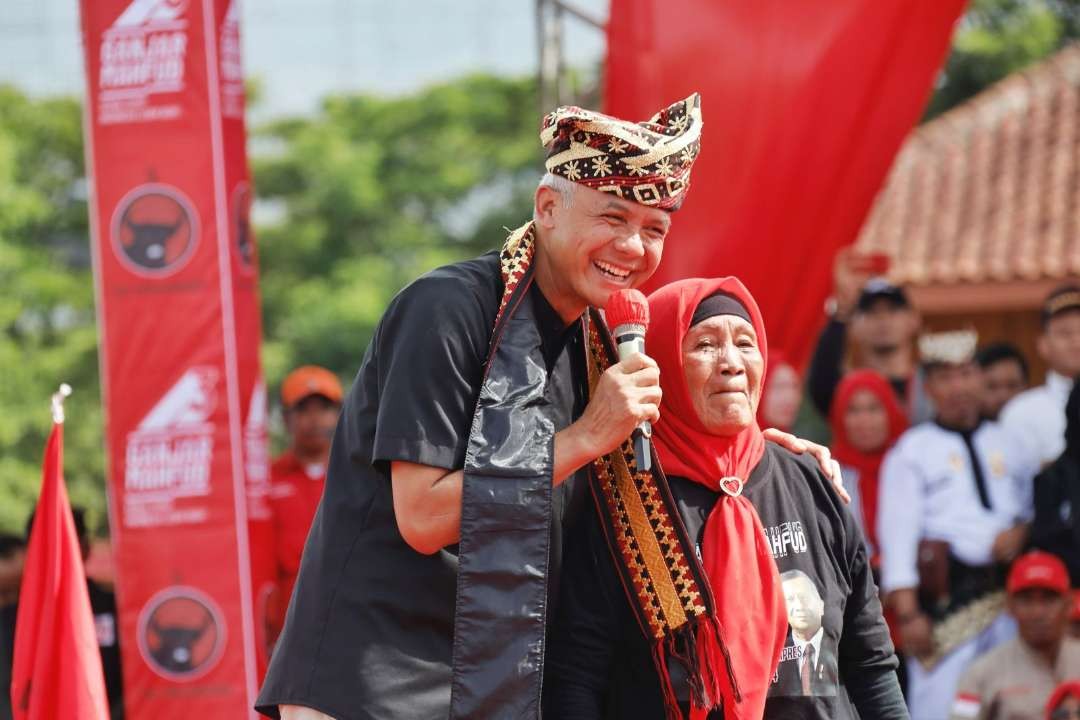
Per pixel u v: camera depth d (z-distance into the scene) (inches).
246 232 581.6
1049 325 677.9
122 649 557.9
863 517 627.8
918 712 603.5
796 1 584.4
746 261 588.7
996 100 1424.7
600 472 323.3
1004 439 628.1
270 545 584.4
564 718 317.7
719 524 323.0
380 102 2033.7
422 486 284.5
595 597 323.0
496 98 2048.5
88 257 1878.7
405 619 296.8
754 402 330.6
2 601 585.0
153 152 559.8
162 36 559.8
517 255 299.3
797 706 319.0
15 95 1886.1
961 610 606.9
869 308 696.4
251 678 552.4
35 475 1590.8
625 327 293.0
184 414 559.8
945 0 583.2
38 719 366.9
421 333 289.9
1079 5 1793.8
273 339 1749.5
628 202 290.8
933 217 1259.2
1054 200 1236.5
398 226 1887.3
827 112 585.3
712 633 311.6
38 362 1649.9
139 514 559.2
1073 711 558.3
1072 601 583.2
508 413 283.7
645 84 592.7
